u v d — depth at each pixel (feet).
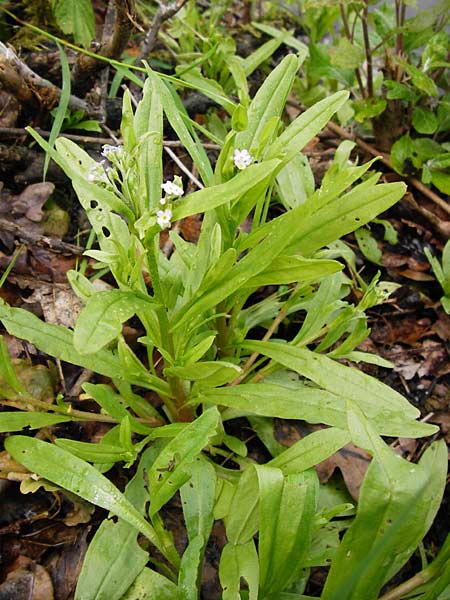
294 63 0.86
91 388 0.76
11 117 1.17
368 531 0.65
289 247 0.80
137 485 0.81
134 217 0.66
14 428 0.78
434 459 0.78
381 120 1.35
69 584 0.79
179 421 0.90
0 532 0.81
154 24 1.21
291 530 0.67
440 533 0.92
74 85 1.22
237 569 0.70
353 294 1.18
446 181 1.26
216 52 1.34
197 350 0.73
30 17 1.37
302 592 0.78
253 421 0.94
